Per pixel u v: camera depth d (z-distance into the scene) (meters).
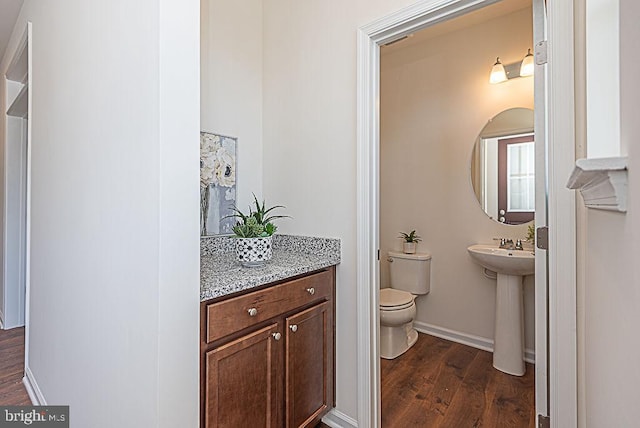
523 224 2.50
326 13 1.79
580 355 1.06
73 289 1.44
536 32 1.23
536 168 1.23
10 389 2.04
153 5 0.96
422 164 3.00
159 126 0.95
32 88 1.98
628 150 0.54
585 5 0.97
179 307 1.01
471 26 2.74
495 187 2.63
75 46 1.40
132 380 1.06
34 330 1.96
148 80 0.98
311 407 1.57
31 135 1.99
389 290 2.82
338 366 1.72
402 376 2.22
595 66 0.88
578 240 1.06
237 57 2.02
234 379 1.22
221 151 1.93
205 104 1.86
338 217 1.73
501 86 2.61
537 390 1.23
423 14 1.41
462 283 2.78
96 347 1.26
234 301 1.22
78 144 1.39
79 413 1.39
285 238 1.98
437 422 1.74
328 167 1.78
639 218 0.48
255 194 2.12
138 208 1.03
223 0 1.95
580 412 1.06
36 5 1.92
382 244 3.26
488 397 1.97
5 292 3.01
